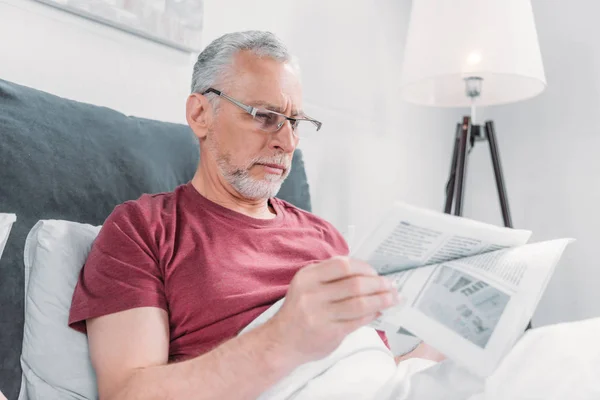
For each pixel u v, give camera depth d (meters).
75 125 0.98
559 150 2.32
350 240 1.35
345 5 2.07
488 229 0.76
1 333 0.78
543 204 2.36
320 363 0.75
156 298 0.79
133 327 0.75
